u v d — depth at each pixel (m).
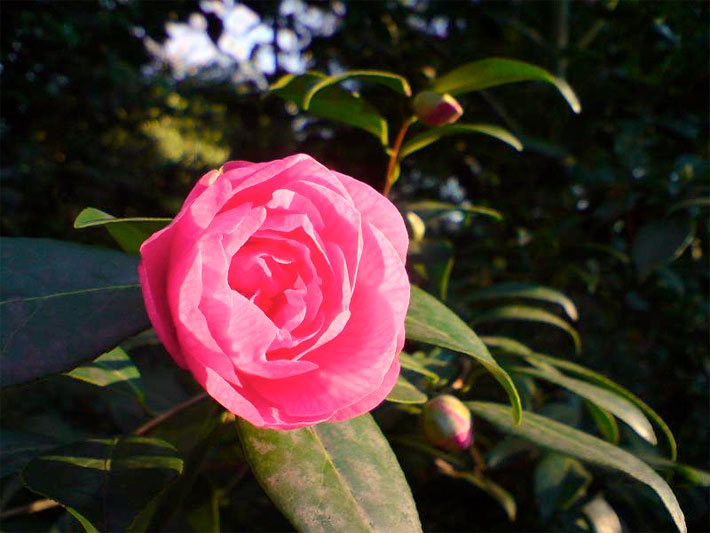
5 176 1.09
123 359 0.34
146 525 0.28
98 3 1.19
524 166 0.71
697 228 0.71
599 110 0.71
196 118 1.74
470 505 0.53
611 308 0.71
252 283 0.19
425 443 0.40
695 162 0.64
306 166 0.20
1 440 0.30
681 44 0.72
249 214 0.18
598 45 0.80
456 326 0.26
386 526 0.21
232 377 0.17
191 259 0.17
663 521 0.55
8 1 1.11
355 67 0.86
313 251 0.19
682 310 0.75
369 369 0.19
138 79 1.46
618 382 0.74
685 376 0.76
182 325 0.17
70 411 0.72
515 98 0.69
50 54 1.22
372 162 0.81
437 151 0.75
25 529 0.43
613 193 0.66
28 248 0.23
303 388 0.19
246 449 0.22
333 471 0.22
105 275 0.23
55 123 1.32
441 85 0.37
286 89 0.35
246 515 0.49
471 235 0.76
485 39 0.81
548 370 0.37
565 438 0.30
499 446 0.43
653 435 0.33
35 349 0.21
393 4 0.88
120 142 1.57
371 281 0.20
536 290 0.46
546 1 0.79
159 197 1.42
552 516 0.45
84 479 0.22
